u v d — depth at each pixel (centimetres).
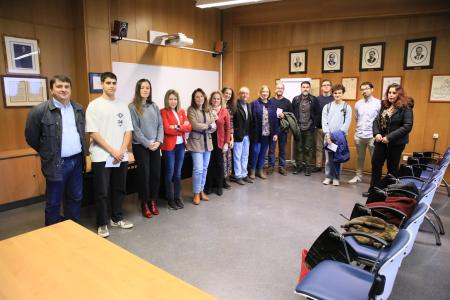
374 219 222
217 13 650
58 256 143
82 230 170
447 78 470
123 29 466
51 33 420
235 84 678
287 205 399
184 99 602
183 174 500
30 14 399
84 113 302
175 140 371
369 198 280
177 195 392
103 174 304
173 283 124
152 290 119
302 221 350
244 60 674
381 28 518
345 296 152
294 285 235
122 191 331
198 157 392
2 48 380
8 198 377
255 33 650
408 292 227
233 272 251
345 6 516
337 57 566
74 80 448
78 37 434
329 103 489
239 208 389
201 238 309
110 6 462
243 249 288
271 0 539
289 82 615
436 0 448
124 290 119
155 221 349
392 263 139
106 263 138
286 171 564
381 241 181
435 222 348
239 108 464
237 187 475
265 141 512
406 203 251
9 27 383
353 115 561
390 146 394
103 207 310
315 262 192
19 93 398
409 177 353
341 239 190
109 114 301
